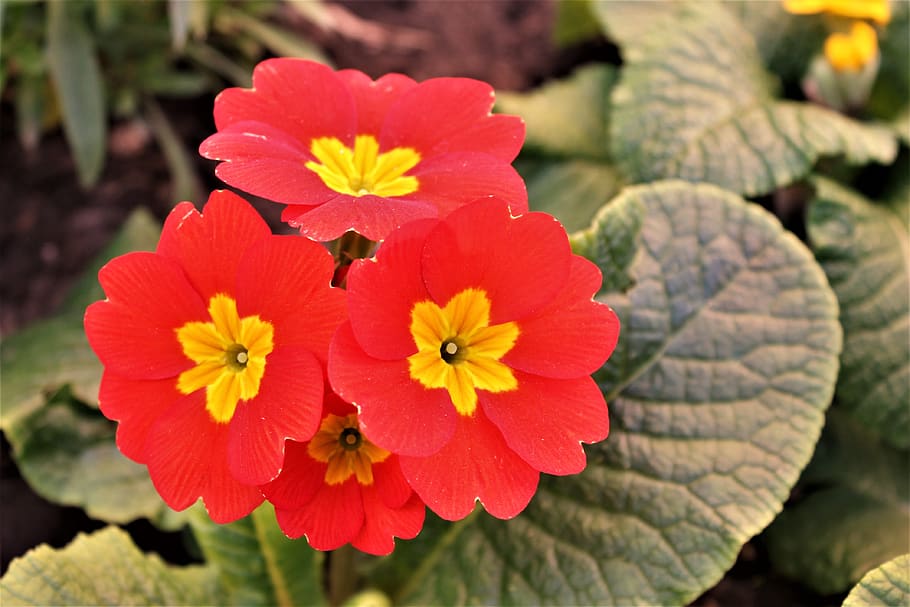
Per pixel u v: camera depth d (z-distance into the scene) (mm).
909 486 346
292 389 259
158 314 268
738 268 316
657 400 311
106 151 444
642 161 359
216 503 267
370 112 289
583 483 310
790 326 312
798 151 355
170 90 440
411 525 270
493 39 490
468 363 269
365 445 271
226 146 267
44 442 343
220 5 432
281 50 443
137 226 384
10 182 435
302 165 271
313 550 308
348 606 316
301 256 260
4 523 362
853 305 348
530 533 313
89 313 266
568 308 268
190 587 318
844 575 338
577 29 462
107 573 309
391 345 260
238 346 271
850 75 385
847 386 344
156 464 267
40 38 415
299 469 269
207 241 266
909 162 375
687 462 305
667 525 302
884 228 356
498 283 265
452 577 319
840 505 347
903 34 387
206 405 269
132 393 270
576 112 415
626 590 300
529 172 407
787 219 393
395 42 482
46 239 422
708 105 362
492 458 263
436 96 282
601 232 311
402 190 273
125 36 424
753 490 301
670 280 315
